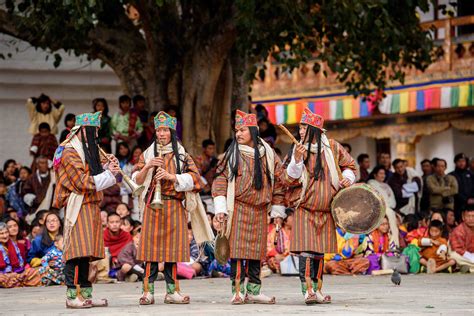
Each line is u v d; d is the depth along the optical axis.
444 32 37.53
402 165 28.31
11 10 25.16
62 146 13.97
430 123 38.81
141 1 26.47
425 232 24.48
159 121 14.58
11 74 35.69
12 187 25.86
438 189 28.47
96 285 20.53
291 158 13.87
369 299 15.24
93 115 14.03
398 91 37.50
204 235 14.74
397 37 25.56
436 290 17.50
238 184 14.10
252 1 22.80
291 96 40.44
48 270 20.69
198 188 14.44
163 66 27.66
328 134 42.31
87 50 27.84
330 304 14.17
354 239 23.28
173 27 27.50
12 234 21.16
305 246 13.90
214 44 26.53
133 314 12.55
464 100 35.75
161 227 14.34
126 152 25.25
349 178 14.17
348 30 24.86
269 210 14.61
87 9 21.66
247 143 14.27
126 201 24.86
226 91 28.36
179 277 22.12
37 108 28.97
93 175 13.87
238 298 14.17
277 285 19.55
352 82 29.80
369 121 41.00
